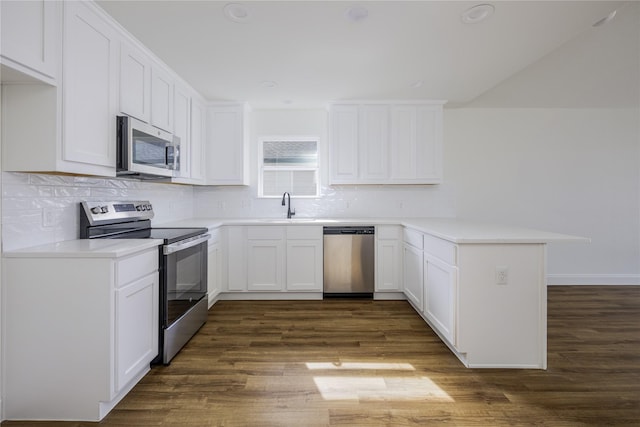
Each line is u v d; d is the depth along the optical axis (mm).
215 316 3057
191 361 2184
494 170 4113
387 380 1950
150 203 2982
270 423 1573
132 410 1668
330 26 2115
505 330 2084
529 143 4105
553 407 1693
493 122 4098
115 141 2053
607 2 1870
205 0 1820
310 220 3684
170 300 2164
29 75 1479
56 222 1915
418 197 4109
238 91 3381
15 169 1604
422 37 2264
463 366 2117
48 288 1594
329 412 1656
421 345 2432
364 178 3756
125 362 1715
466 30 2172
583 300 3494
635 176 4090
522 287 2076
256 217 4086
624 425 1560
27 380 1604
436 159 3756
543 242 2031
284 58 2590
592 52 3143
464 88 3311
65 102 1644
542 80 3568
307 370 2068
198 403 1726
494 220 4129
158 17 1979
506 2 1867
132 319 1784
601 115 4086
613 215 4105
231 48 2412
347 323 2875
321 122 4098
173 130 2887
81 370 1601
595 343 2453
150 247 1974
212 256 3215
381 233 3531
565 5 1897
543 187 4121
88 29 1810
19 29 1408
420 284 2871
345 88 3303
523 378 1970
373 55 2545
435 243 2488
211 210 4086
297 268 3533
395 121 3738
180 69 2789
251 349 2365
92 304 1596
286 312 3166
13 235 1646
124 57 2150
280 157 4152
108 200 2420
